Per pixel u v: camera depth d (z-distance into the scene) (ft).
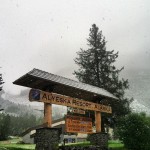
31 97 52.08
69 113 102.37
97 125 70.28
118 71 115.44
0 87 80.33
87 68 116.57
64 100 58.39
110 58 117.91
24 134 149.48
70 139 120.88
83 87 66.33
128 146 72.08
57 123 113.80
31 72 53.01
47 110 53.78
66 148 57.67
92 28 124.77
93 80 113.50
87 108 65.87
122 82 111.65
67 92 63.10
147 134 71.56
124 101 107.55
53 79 56.59
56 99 56.13
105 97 73.67
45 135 51.34
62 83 57.26
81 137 135.33
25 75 51.31
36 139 52.60
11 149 63.31
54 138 52.44
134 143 71.10
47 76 56.39
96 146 64.39
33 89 52.65
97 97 72.79
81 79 115.44
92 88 71.67
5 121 222.89
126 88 112.37
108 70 114.93
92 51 119.34
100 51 118.52
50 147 51.01
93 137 69.21
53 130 52.75
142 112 78.54
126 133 72.90
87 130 64.49
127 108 106.42
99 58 117.70
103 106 72.28
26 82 53.72
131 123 73.36
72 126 60.18
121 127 75.05
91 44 121.80
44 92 53.36
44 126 52.90
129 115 75.66
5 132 213.87
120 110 105.29
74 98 61.87
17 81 52.60
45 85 56.13
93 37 122.93
